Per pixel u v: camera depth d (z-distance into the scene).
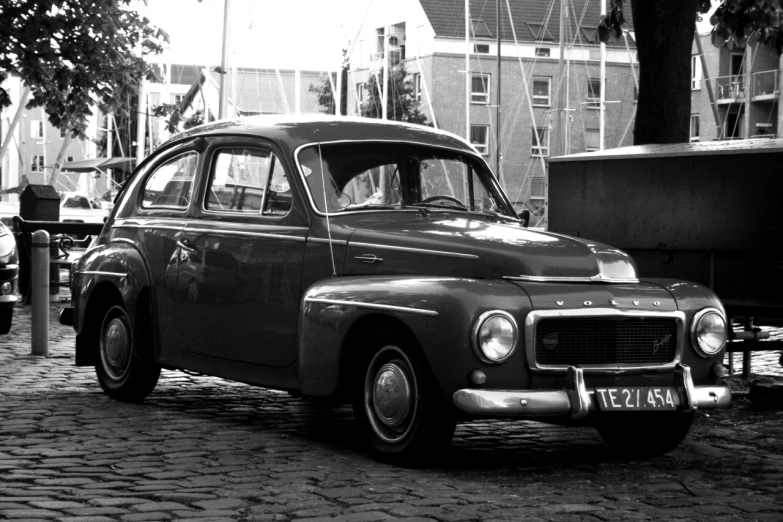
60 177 70.50
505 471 5.94
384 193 6.96
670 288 6.23
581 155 9.98
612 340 5.89
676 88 11.72
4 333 13.31
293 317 6.70
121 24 26.17
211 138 7.64
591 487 5.55
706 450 6.74
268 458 6.08
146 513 4.73
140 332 7.92
